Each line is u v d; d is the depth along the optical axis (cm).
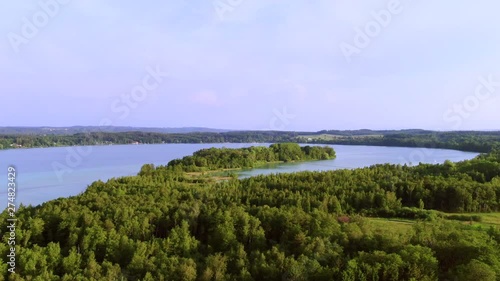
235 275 4553
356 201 7712
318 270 4203
